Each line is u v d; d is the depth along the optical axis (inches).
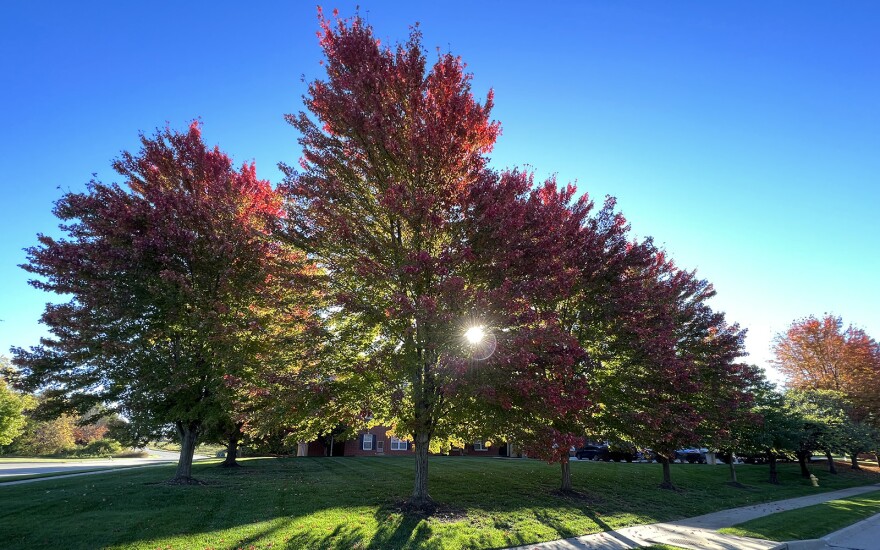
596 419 641.0
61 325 568.4
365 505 502.3
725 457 1448.1
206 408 597.3
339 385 472.7
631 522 522.9
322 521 420.8
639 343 625.0
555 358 426.9
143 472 849.5
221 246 577.3
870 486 1195.9
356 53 513.7
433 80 519.8
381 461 1101.7
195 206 593.0
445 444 557.9
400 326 455.5
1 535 360.5
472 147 529.7
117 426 628.1
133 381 575.2
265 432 477.1
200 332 556.7
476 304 401.4
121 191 642.2
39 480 730.2
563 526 470.0
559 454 432.5
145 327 594.2
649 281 800.3
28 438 2143.2
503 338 410.9
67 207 611.8
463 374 400.2
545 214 479.8
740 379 878.4
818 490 1031.0
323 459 1185.4
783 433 1069.8
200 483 625.6
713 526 527.2
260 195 711.7
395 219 500.1
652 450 687.1
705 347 848.9
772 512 657.0
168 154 690.2
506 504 567.5
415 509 477.1
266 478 725.3
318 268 547.8
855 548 474.0
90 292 544.1
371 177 522.9
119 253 543.8
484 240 456.4
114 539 353.4
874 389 1553.9
